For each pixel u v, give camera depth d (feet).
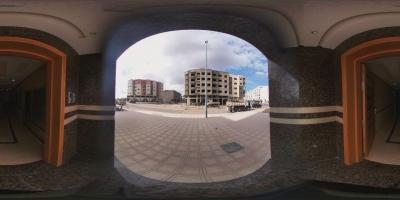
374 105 18.51
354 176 10.12
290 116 12.72
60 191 8.68
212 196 8.17
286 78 12.98
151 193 8.51
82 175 10.76
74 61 13.65
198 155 14.69
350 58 12.14
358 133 12.18
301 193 8.35
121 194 8.36
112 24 11.00
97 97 13.98
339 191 8.50
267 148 16.19
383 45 10.52
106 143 14.07
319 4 8.69
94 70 14.16
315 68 12.59
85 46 13.23
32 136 19.31
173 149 16.26
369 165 11.44
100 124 13.97
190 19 11.63
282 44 12.78
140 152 15.38
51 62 12.64
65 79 12.48
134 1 9.42
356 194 8.13
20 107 30.01
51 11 9.29
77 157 13.32
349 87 12.07
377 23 9.98
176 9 10.45
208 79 151.64
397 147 14.67
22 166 11.61
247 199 7.89
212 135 21.85
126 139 19.80
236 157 14.10
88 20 10.33
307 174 10.62
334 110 12.89
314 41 12.16
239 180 10.19
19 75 23.34
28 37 10.82
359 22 9.96
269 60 14.21
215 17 11.55
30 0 8.30
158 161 13.38
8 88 39.27
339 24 10.23
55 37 11.85
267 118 37.96
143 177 10.72
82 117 14.07
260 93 178.40
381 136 18.21
